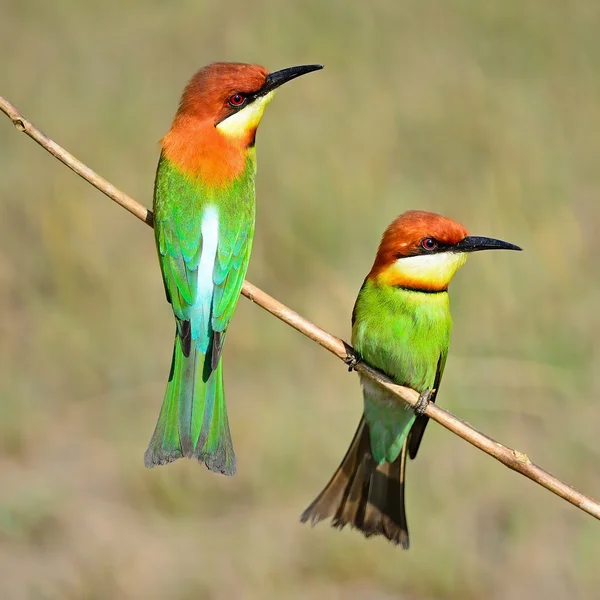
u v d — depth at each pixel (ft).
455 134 65.41
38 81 69.82
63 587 46.26
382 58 71.56
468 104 67.15
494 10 74.28
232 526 48.47
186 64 71.92
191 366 32.19
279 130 65.00
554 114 67.77
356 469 36.14
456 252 35.81
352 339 37.09
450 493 48.65
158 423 31.76
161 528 48.62
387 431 36.09
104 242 59.93
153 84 70.23
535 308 55.83
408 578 46.14
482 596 45.85
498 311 55.31
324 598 45.75
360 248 58.75
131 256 59.57
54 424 53.21
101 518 48.96
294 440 50.62
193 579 46.34
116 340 56.70
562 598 45.83
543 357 53.98
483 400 52.19
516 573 46.52
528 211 60.70
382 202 60.75
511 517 48.14
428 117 66.44
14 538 48.21
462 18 74.54
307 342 55.31
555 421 51.85
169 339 57.06
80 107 67.62
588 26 73.31
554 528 48.32
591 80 70.08
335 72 70.23
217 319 32.86
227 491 49.73
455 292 55.62
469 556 46.70
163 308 57.77
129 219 61.00
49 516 48.88
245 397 53.11
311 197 60.34
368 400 36.04
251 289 33.65
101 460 51.42
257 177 61.62
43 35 74.33
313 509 35.99
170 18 75.25
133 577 46.52
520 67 71.31
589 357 54.34
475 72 69.62
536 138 65.00
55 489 49.96
